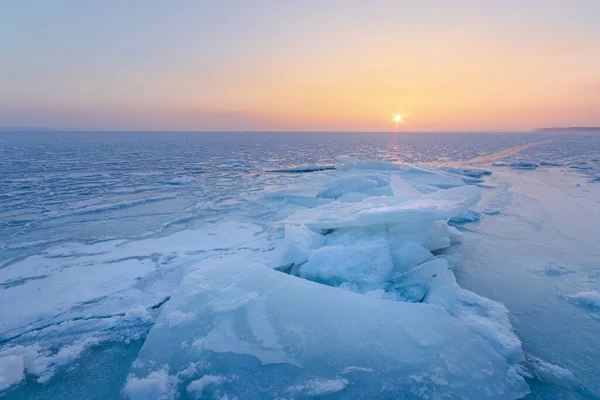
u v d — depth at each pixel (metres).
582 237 6.81
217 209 9.23
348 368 2.90
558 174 16.41
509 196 11.00
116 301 4.30
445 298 4.10
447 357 3.03
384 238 5.58
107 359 3.31
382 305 3.75
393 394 2.70
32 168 18.31
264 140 65.69
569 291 4.59
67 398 2.84
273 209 9.16
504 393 2.75
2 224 7.77
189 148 38.31
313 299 3.79
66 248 6.22
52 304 4.23
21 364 3.17
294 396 2.69
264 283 4.10
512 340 3.31
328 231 7.00
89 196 11.05
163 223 7.84
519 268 5.36
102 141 52.03
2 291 4.57
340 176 13.90
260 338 3.21
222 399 2.68
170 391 2.78
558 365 3.20
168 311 3.68
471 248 6.28
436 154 31.47
